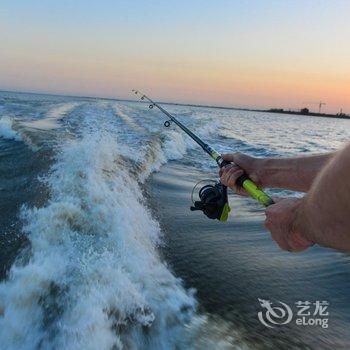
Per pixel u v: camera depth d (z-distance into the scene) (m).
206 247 4.80
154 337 2.87
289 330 3.21
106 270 3.25
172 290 3.52
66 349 2.55
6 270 3.32
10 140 11.12
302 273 4.21
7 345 2.64
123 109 32.22
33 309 2.85
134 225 4.59
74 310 2.78
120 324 2.87
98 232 3.98
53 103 31.27
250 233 5.38
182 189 7.98
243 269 4.25
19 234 3.94
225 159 1.50
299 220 0.74
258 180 1.36
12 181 6.30
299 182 1.23
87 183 5.24
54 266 3.21
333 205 0.58
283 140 20.91
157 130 16.50
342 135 29.41
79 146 7.32
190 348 2.82
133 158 8.88
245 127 30.84
